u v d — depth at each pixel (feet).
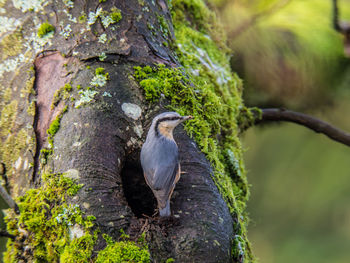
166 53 23.57
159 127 23.27
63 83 23.38
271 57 24.62
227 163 23.72
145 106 23.39
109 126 23.29
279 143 31.86
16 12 23.61
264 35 24.67
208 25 24.23
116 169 23.24
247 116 24.25
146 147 23.26
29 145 23.32
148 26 23.57
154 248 23.11
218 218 23.21
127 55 23.44
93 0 23.53
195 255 23.11
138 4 23.59
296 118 24.36
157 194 23.17
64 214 23.12
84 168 23.20
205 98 23.57
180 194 23.24
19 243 23.18
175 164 23.22
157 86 23.41
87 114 23.30
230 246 23.18
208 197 23.25
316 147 31.65
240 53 24.61
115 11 23.52
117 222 23.12
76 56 23.43
